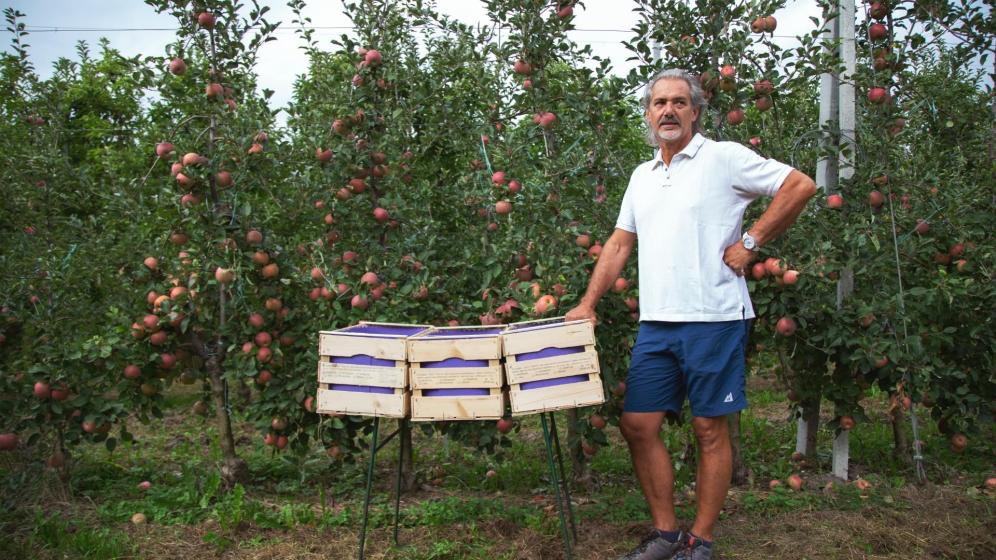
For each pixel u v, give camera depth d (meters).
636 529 3.52
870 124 4.39
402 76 4.74
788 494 4.07
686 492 4.18
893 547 3.32
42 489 4.08
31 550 3.38
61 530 3.54
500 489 4.48
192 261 4.08
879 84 4.32
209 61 4.27
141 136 6.68
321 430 4.04
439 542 3.43
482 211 4.53
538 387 2.85
